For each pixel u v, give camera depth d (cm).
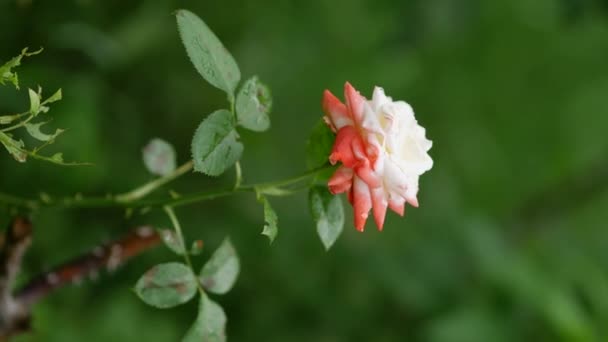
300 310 150
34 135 75
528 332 143
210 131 78
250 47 148
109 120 132
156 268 79
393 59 162
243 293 146
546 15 178
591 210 182
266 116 80
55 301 120
